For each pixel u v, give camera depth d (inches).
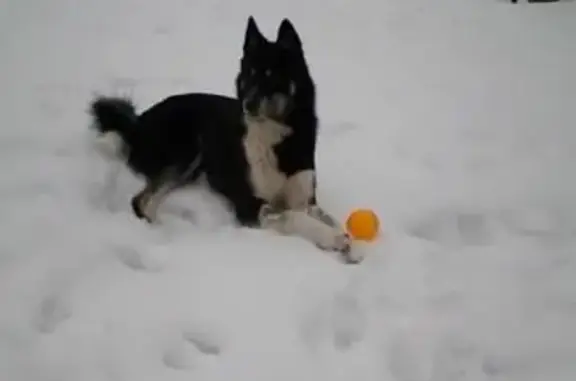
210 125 159.6
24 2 276.4
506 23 283.0
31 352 116.8
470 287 137.1
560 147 193.2
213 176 159.5
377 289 134.6
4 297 127.6
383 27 276.1
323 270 138.6
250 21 150.8
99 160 172.6
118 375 113.6
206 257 140.8
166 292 130.9
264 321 125.1
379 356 120.1
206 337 121.5
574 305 133.8
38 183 161.0
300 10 288.8
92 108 178.4
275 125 147.3
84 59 232.2
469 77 235.8
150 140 164.1
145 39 251.8
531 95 223.9
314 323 125.8
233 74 226.7
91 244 142.9
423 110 211.5
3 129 184.7
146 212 153.4
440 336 124.9
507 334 126.4
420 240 150.7
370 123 201.5
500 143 194.2
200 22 270.2
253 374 114.9
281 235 149.9
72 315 124.9
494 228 156.4
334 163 179.2
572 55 253.8
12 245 141.0
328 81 227.5
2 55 229.9
